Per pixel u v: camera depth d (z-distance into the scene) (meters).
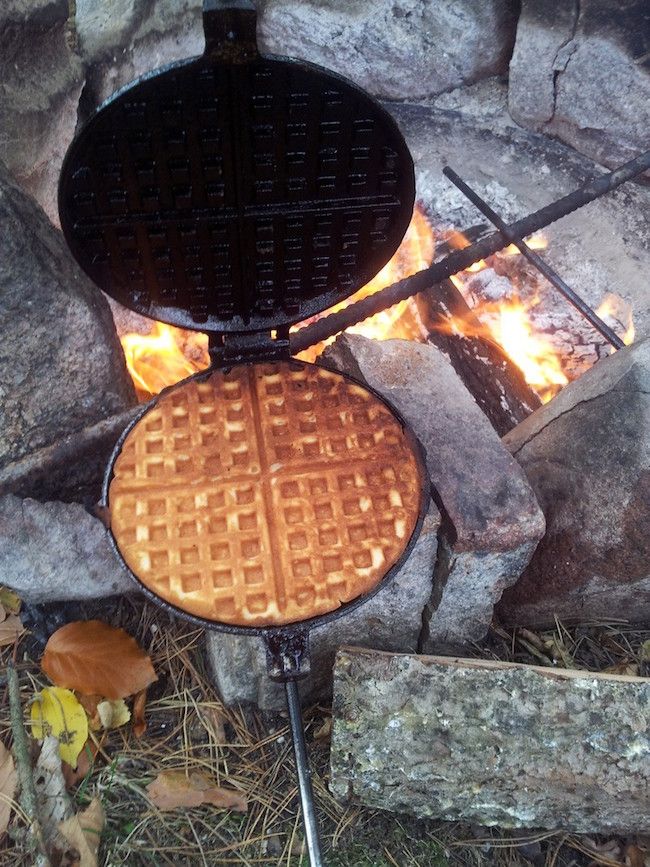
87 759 0.49
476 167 0.94
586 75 0.86
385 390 0.52
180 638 0.55
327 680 0.55
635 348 0.51
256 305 0.49
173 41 0.83
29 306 0.50
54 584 0.52
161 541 0.43
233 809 0.48
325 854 0.46
